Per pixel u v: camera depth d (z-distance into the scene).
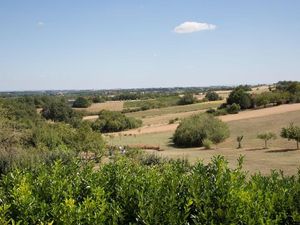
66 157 15.51
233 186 5.04
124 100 163.38
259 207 4.83
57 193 5.14
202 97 151.62
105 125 92.31
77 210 4.52
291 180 5.86
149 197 4.97
